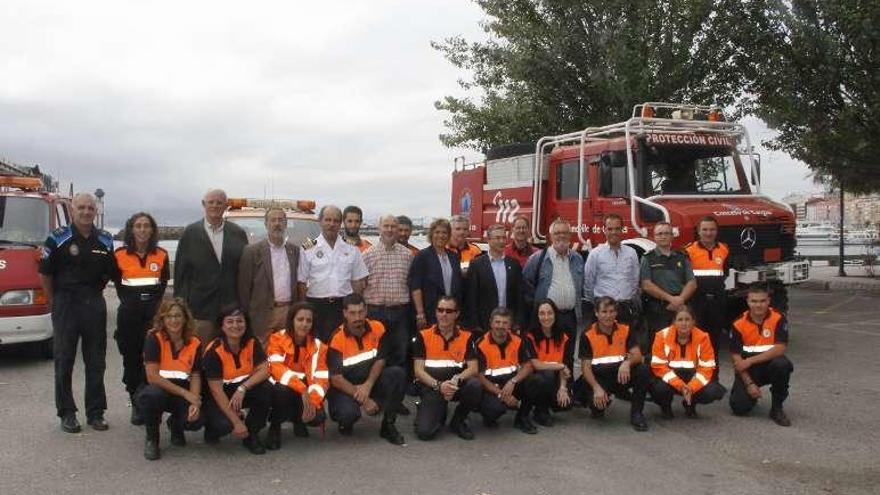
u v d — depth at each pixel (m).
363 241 8.83
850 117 14.62
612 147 10.73
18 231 9.69
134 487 5.14
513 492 5.06
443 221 7.43
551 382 6.55
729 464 5.66
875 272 20.61
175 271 6.78
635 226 10.27
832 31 14.27
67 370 6.45
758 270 9.80
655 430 6.62
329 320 7.20
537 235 12.20
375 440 6.33
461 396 6.34
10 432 6.42
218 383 5.88
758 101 15.93
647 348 8.03
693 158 10.75
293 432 6.54
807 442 6.20
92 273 6.53
